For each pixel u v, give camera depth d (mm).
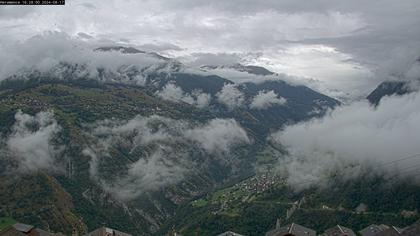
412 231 149750
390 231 182125
